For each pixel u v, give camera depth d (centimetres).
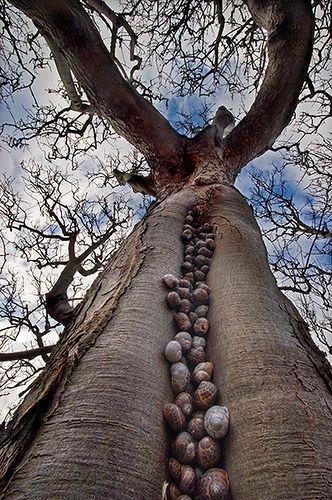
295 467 33
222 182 118
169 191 126
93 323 55
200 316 62
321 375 46
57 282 138
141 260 72
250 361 47
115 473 32
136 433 37
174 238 86
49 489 30
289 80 149
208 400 44
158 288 64
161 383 46
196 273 75
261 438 37
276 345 49
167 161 136
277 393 41
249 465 35
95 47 135
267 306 59
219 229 89
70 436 35
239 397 42
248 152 147
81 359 46
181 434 40
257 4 171
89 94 143
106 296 64
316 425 37
